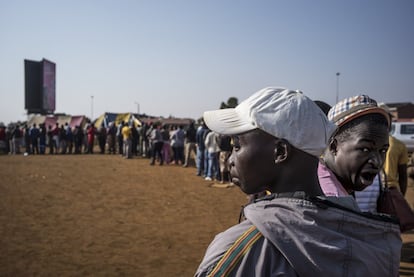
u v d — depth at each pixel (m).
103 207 7.61
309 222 0.84
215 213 7.24
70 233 5.73
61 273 4.19
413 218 2.10
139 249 5.04
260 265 0.82
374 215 0.93
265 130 0.91
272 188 0.97
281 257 0.83
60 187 10.02
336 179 1.47
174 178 11.97
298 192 0.90
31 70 44.50
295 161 0.93
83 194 9.03
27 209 7.34
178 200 8.47
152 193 9.29
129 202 8.15
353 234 0.89
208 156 11.70
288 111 0.91
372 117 1.44
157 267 4.41
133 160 18.22
